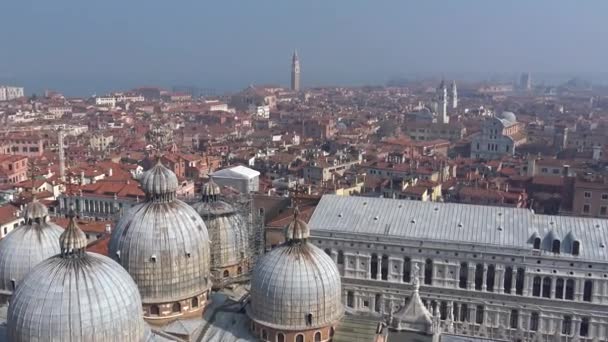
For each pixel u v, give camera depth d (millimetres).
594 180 179500
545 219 107500
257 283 75000
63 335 58031
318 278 73688
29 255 79750
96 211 169250
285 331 73125
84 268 61250
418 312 82312
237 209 104062
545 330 101688
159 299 76562
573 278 99500
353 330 76312
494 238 103938
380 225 109750
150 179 79562
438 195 188125
